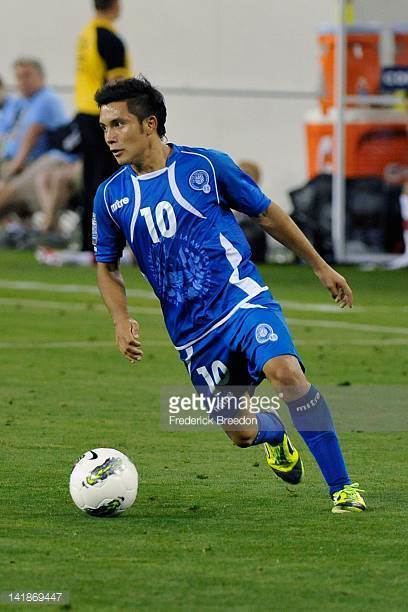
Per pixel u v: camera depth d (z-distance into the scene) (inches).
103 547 881.5
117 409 1400.1
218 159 988.6
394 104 2876.5
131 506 1000.9
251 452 1212.5
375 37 2866.6
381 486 1077.8
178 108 3304.6
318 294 2413.9
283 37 3307.1
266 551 874.8
